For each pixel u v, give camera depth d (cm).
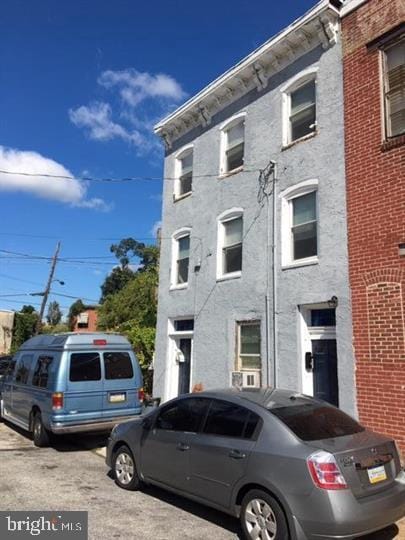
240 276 1210
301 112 1134
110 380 1001
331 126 1022
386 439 511
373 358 861
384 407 831
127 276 5975
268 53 1183
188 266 1438
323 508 430
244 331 1194
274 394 582
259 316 1130
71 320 5306
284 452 472
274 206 1137
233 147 1348
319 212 1012
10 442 1031
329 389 966
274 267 1108
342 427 519
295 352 1023
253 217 1200
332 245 973
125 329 2139
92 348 999
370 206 910
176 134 1598
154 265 2494
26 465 819
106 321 2486
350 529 430
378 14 959
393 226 863
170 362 1460
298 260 1062
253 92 1275
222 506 523
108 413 981
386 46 940
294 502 447
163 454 616
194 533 524
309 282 1012
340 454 453
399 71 915
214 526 546
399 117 903
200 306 1341
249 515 489
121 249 6175
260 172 1198
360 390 874
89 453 943
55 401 929
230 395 577
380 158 906
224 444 533
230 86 1330
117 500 631
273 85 1209
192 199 1455
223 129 1379
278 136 1163
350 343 904
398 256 848
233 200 1281
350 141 973
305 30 1087
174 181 1567
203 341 1305
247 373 1129
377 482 466
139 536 512
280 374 1050
